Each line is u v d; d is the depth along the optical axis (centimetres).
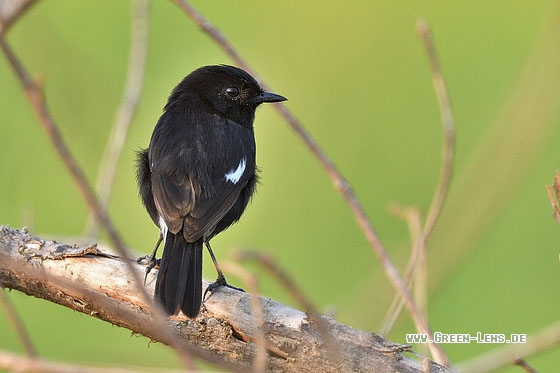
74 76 1210
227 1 1623
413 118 1477
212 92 1118
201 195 968
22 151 1344
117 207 1291
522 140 967
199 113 1095
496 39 1590
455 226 954
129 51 1435
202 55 1516
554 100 981
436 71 809
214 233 1064
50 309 1244
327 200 1388
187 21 1537
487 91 1512
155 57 1491
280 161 1433
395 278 710
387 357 762
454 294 1277
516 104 984
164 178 985
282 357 788
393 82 1530
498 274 1298
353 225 1352
